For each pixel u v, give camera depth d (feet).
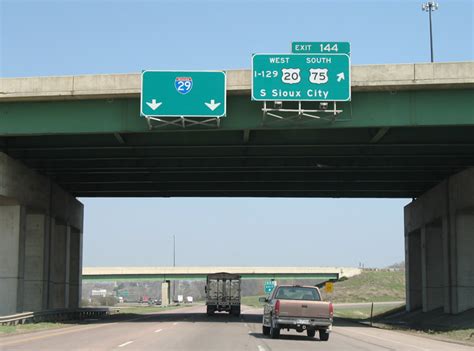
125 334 91.30
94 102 112.47
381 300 437.58
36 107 113.50
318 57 106.32
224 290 193.67
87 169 149.79
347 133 120.16
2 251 132.57
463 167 144.56
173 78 107.96
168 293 450.71
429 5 169.78
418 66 104.94
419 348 74.18
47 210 155.02
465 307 143.02
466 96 106.52
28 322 122.83
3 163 124.26
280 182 170.50
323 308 79.15
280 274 416.05
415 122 106.73
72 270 193.26
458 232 146.20
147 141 124.67
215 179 160.56
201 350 63.87
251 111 109.70
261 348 67.00
